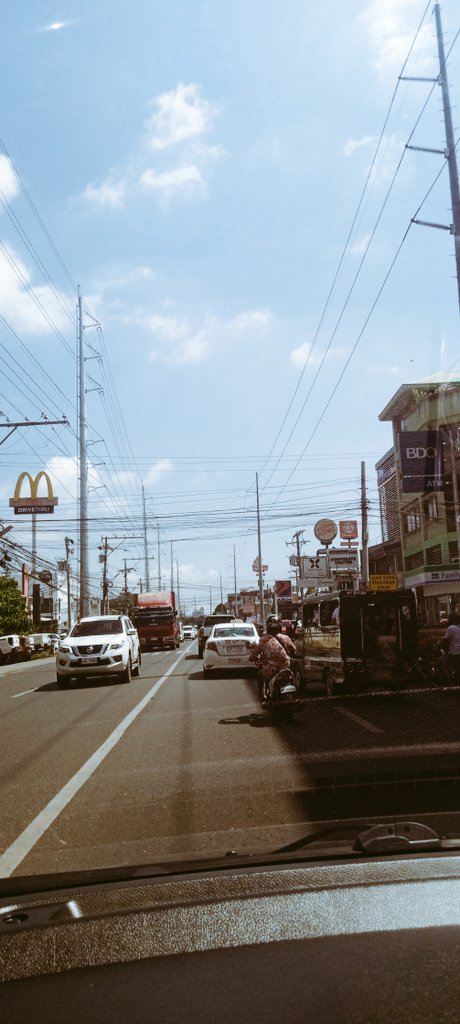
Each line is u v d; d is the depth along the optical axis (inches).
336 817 204.1
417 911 81.0
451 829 159.0
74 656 737.6
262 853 114.4
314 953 72.6
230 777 269.4
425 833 114.7
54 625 3211.1
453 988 65.8
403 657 548.1
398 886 88.5
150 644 1737.2
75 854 183.6
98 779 282.8
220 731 395.2
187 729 407.2
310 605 646.5
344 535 1429.6
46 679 925.8
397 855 103.8
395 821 171.9
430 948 72.7
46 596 3361.2
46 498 1823.3
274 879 94.9
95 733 410.3
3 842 201.0
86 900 95.0
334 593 565.0
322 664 596.4
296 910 82.9
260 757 308.8
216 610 4202.8
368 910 81.7
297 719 439.8
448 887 87.9
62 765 318.7
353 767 275.1
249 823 203.0
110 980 70.2
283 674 431.8
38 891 106.2
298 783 251.0
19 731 435.5
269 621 467.8
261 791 242.4
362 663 544.1
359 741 343.0
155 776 280.5
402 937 75.1
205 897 89.7
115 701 579.8
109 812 227.8
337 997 65.0
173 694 614.2
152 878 104.9
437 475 1160.2
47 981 70.9
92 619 818.8
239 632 830.5
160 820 213.6
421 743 328.8
